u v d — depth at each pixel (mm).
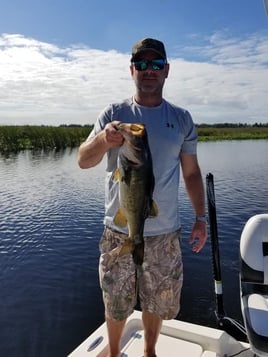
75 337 2852
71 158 16000
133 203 1175
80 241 4934
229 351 1572
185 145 1451
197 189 1515
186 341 1604
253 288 1656
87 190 8484
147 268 1370
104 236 1392
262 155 17375
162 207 1350
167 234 1370
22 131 21234
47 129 22594
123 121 1324
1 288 3619
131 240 1207
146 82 1300
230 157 16453
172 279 1392
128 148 1128
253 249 1673
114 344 1413
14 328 2965
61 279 3807
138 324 1708
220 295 1792
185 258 4258
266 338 1318
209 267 3990
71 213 6379
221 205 6984
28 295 3477
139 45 1286
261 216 1732
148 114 1327
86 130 23500
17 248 4688
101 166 12820
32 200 7445
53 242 4895
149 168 1165
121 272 1349
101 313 3191
